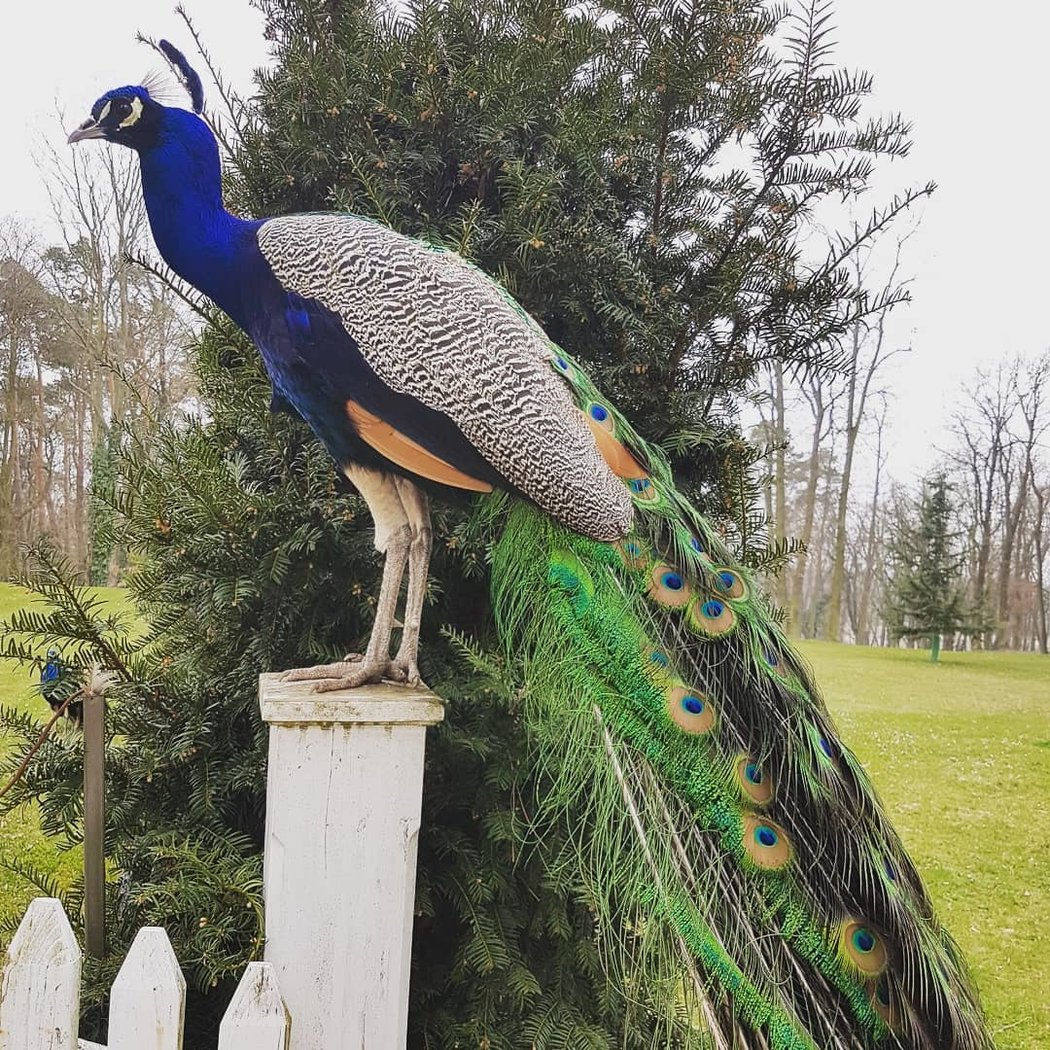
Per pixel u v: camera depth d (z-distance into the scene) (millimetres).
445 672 2979
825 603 38156
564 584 2453
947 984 2332
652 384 3154
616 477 2508
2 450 20453
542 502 2301
